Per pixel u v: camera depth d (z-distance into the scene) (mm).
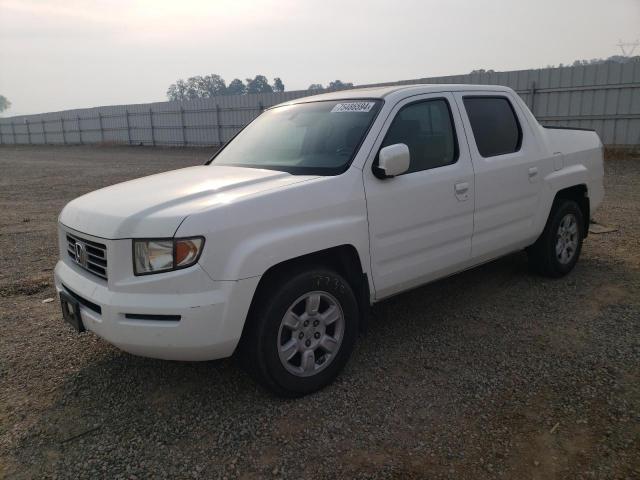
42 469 2656
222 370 3613
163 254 2811
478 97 4488
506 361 3629
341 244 3307
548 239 5059
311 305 3221
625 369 3449
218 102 32719
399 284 3779
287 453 2729
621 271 5453
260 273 2936
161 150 33250
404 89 4004
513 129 4730
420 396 3230
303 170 3584
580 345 3820
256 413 3092
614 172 13383
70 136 45531
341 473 2566
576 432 2820
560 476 2500
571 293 4875
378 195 3514
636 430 2812
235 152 4363
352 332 3447
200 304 2795
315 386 3277
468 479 2500
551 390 3236
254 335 3023
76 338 4168
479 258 4398
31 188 14367
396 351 3844
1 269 6184
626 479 2455
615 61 16844
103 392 3363
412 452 2705
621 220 7766
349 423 2973
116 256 2896
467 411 3051
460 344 3920
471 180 4137
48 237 7977
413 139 3854
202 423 3008
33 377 3572
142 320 2859
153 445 2822
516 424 2908
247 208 2953
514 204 4582
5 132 53250
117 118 40281
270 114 4719
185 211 2875
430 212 3852
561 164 5109
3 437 2924
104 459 2721
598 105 17391
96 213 3135
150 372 3605
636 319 4238
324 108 4184
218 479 2555
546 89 18406
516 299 4770
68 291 3342
